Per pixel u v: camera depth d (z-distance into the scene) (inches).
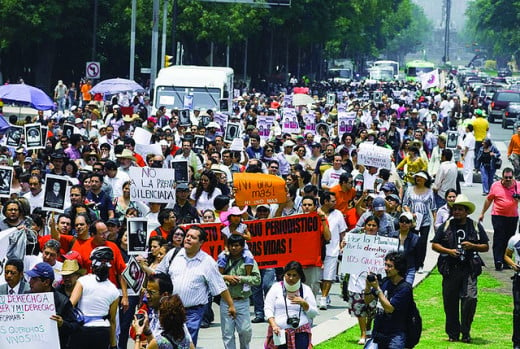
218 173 994.1
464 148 1782.7
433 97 3435.0
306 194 859.4
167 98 2022.6
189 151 1165.1
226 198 819.4
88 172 960.3
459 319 797.9
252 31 4126.5
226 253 692.7
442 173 1198.3
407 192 976.9
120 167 1006.4
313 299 605.3
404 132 1888.5
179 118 1739.7
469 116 3164.4
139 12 3769.7
